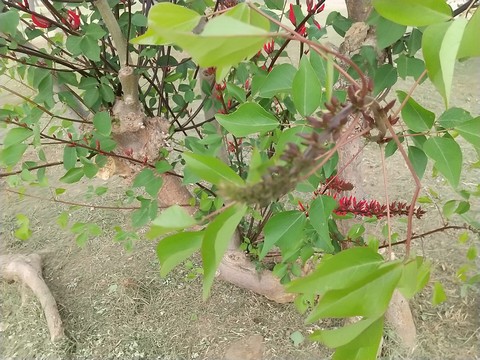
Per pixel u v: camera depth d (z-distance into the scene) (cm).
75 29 83
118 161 102
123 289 141
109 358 122
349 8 84
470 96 209
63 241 164
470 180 167
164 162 94
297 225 71
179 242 35
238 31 24
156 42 39
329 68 33
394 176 178
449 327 118
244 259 128
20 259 150
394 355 112
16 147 83
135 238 111
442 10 37
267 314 130
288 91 62
